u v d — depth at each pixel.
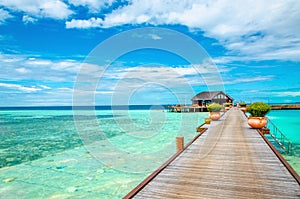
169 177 4.79
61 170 7.88
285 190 4.03
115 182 6.68
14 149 11.72
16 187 6.38
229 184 4.35
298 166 7.59
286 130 17.78
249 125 12.12
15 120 30.38
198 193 3.98
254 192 3.97
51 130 19.27
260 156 6.32
